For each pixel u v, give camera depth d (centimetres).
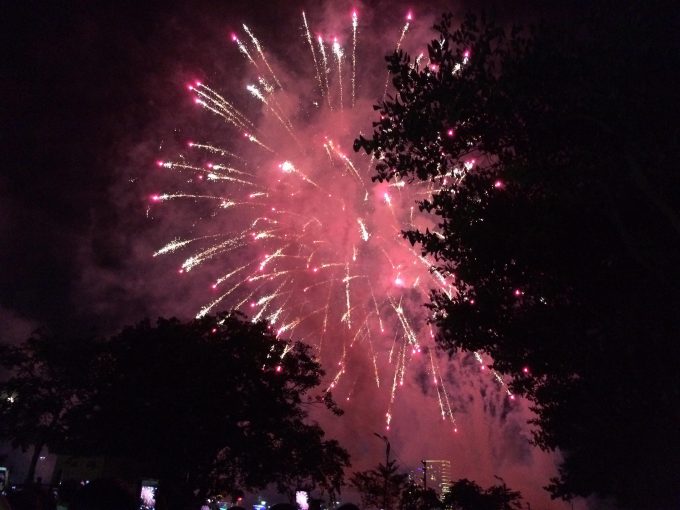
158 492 2816
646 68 838
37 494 715
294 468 3134
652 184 834
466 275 1038
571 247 941
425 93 914
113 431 2927
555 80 877
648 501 1066
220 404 3000
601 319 958
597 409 1033
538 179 878
